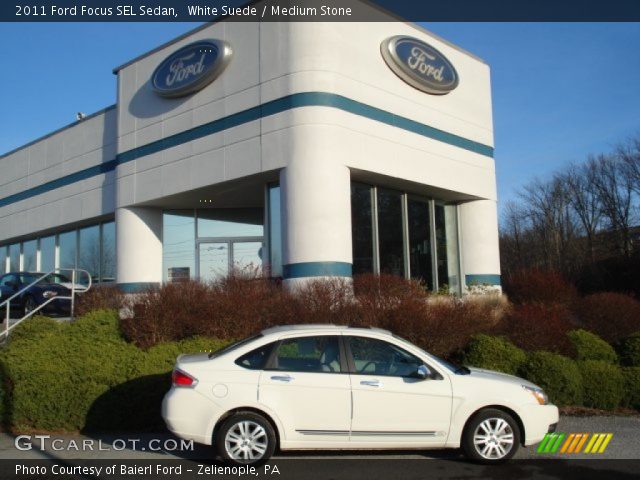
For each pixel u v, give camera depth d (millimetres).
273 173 14781
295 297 10625
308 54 14320
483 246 18953
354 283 11086
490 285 17156
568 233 44156
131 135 18391
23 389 7426
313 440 5906
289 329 6395
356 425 5934
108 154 20391
